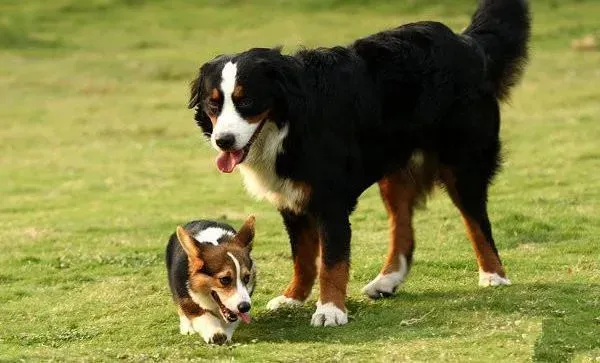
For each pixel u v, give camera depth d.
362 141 12.52
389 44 12.80
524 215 18.02
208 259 11.50
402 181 13.48
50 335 12.32
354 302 13.08
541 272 14.12
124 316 13.05
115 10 54.69
